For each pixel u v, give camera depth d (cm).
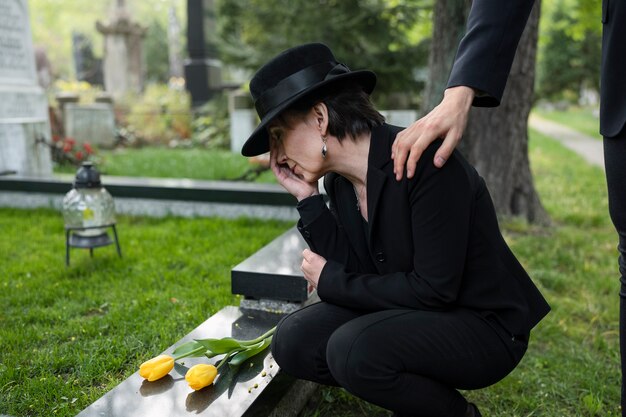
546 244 479
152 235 468
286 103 165
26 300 326
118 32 1752
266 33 1126
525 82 523
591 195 730
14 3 755
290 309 255
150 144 1287
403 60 1084
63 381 237
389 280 171
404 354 163
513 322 170
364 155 173
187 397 184
